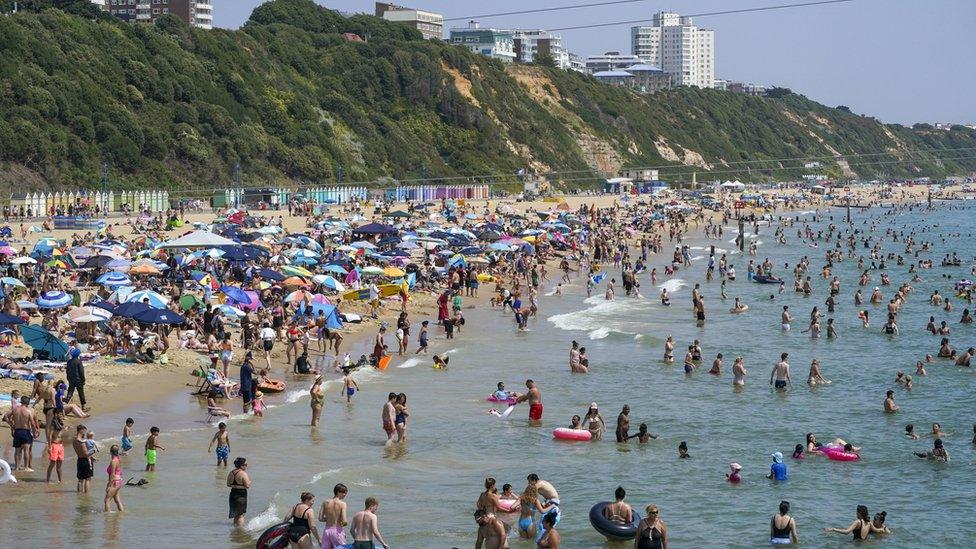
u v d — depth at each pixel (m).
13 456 31.61
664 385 47.72
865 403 44.50
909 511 30.41
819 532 28.50
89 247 70.06
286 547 23.62
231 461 32.91
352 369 47.81
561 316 67.75
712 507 30.55
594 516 27.44
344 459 34.12
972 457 36.06
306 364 46.97
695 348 52.75
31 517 26.78
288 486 30.64
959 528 28.95
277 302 56.41
